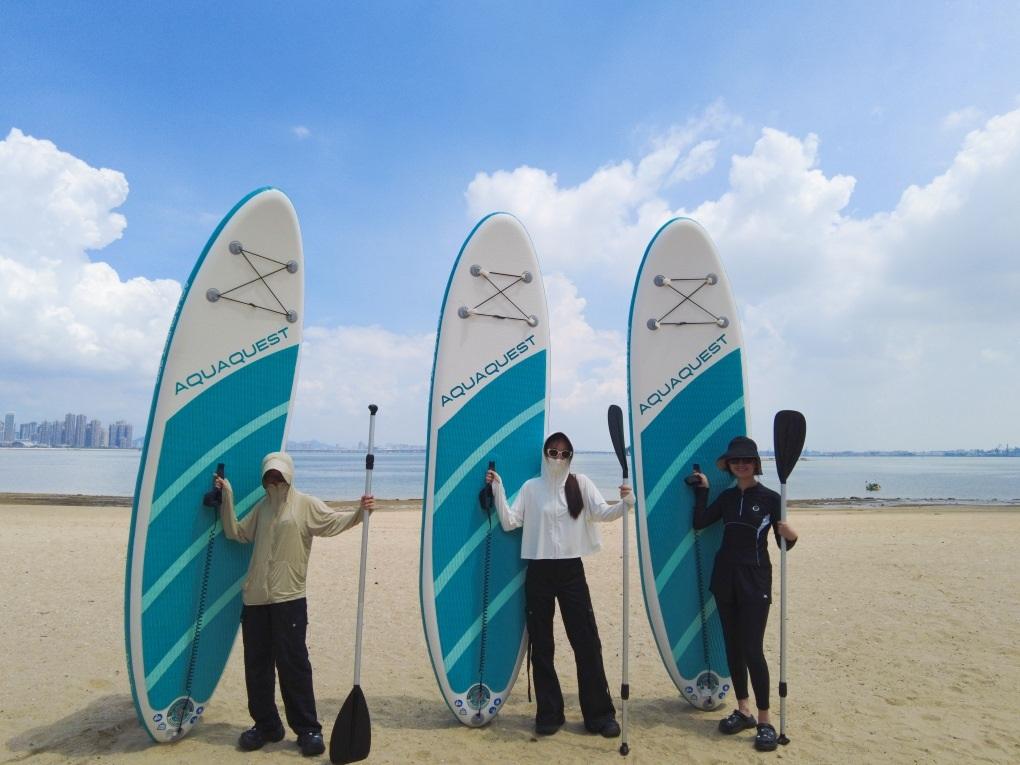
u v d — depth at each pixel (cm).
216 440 428
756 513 419
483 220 495
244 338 442
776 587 870
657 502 478
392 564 1024
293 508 392
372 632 665
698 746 404
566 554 419
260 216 451
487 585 460
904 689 503
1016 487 4603
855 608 755
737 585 416
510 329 494
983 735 418
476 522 464
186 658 411
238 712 459
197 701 416
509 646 460
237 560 432
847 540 1317
